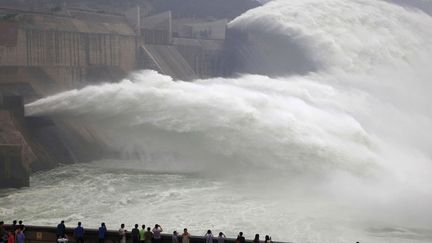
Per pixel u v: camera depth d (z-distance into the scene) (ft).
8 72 261.44
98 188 187.01
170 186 190.90
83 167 222.48
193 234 132.67
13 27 269.44
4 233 105.40
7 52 263.70
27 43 277.85
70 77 308.60
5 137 198.29
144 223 143.43
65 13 335.47
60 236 108.37
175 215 151.84
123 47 360.69
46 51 291.17
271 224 142.72
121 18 381.60
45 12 313.94
